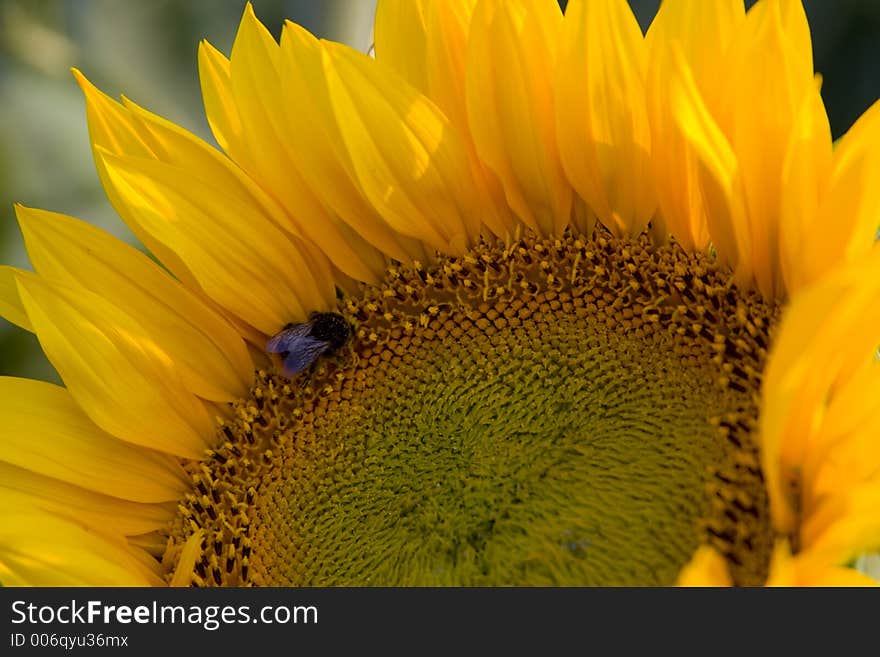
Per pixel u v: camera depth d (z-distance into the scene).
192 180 0.54
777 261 0.51
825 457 0.48
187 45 0.62
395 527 0.52
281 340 0.54
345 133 0.53
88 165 0.62
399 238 0.55
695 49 0.52
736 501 0.50
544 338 0.53
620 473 0.51
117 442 0.53
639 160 0.53
